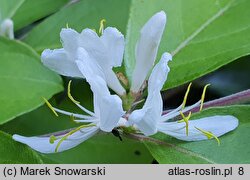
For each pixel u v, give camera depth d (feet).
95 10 0.65
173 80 0.58
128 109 0.55
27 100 0.58
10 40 0.61
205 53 0.59
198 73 0.58
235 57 0.59
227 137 0.54
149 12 0.60
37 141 0.53
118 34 0.53
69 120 0.61
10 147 0.54
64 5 0.68
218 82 0.69
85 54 0.51
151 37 0.54
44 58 0.54
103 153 0.61
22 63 0.60
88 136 0.54
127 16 0.65
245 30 0.60
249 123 0.54
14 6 0.68
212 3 0.62
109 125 0.51
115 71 0.60
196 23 0.61
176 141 0.54
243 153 0.53
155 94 0.50
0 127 0.60
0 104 0.58
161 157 0.53
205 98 0.68
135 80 0.56
